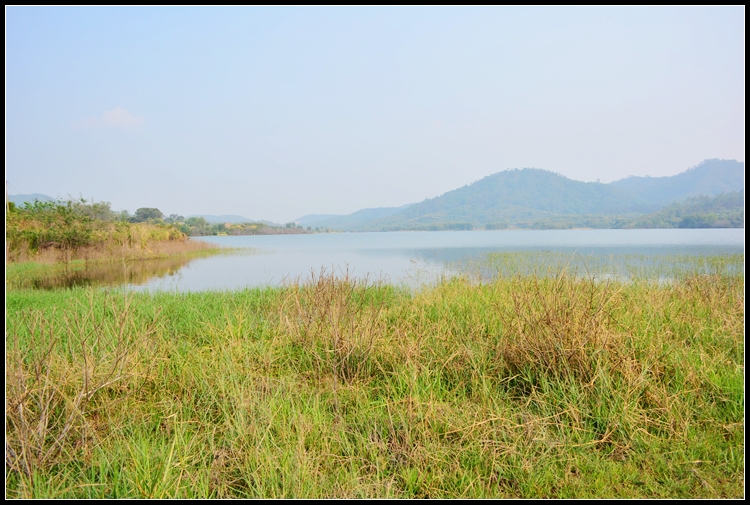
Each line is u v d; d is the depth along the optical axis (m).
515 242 38.88
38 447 2.75
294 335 4.95
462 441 3.03
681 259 15.38
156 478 2.58
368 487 2.54
